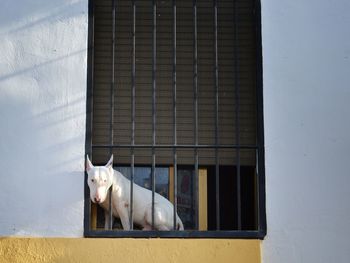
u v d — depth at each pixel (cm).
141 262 758
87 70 805
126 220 796
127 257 758
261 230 773
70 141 787
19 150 783
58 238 762
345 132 799
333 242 774
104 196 761
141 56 881
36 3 816
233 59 884
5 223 766
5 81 798
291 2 824
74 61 805
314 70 811
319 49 816
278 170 788
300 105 803
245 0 889
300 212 780
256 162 808
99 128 863
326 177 788
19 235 764
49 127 789
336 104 805
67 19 813
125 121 868
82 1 817
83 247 759
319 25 820
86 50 807
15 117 791
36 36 809
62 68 802
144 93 874
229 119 877
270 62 811
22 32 809
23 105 794
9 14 812
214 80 880
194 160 866
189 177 871
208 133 875
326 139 796
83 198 773
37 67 802
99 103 868
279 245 770
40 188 775
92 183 762
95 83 870
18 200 773
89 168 768
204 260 761
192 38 888
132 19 884
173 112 845
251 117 875
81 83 800
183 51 886
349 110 804
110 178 771
